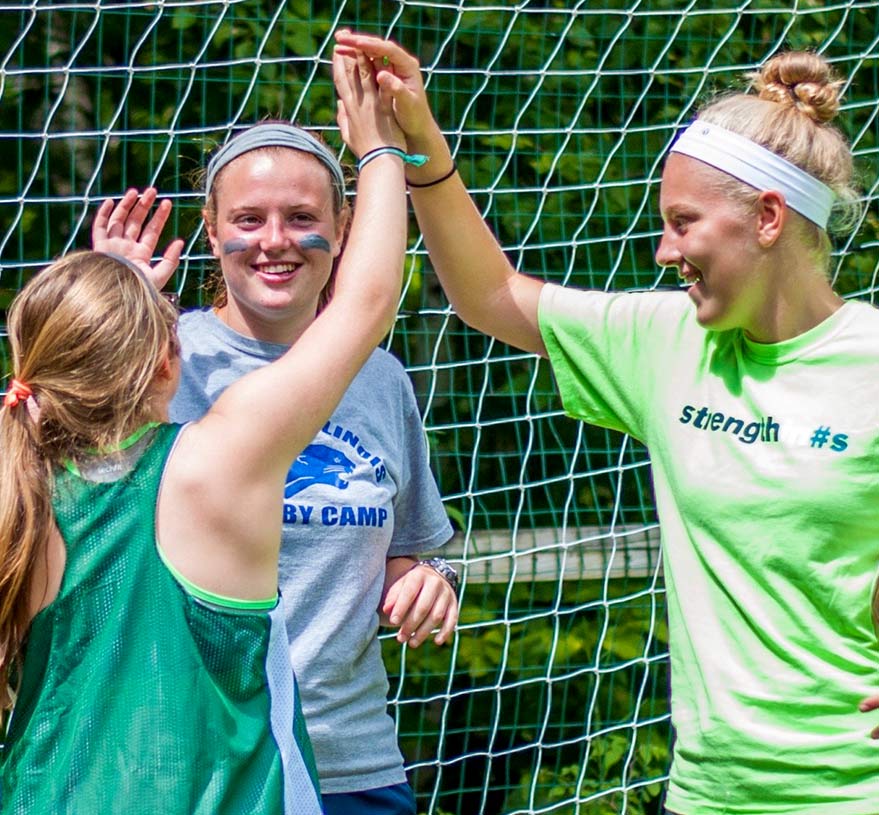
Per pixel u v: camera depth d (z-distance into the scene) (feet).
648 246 65.05
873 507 29.73
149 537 26.23
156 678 25.88
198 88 62.23
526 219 64.69
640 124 66.03
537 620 65.72
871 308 30.96
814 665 29.71
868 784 29.53
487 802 68.08
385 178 30.07
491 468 65.62
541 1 65.41
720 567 30.55
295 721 27.30
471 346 65.46
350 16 63.26
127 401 26.63
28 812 25.64
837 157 31.07
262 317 33.37
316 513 32.42
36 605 26.37
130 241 34.65
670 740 59.47
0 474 26.27
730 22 64.64
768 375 30.83
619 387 33.04
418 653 65.57
